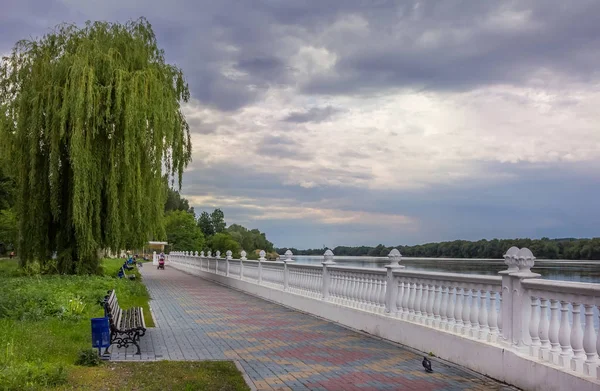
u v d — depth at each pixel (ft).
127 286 68.80
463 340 26.89
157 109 76.48
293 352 30.89
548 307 21.67
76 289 55.06
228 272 93.04
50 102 71.87
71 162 71.15
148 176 79.46
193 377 24.20
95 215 74.33
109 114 71.72
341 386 23.16
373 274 38.96
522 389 22.15
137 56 79.51
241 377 24.34
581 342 19.66
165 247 302.25
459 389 22.54
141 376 24.29
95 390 21.74
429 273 31.07
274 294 62.59
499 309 25.44
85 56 73.00
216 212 397.39
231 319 45.93
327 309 45.78
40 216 74.59
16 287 52.42
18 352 26.27
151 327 41.22
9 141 74.23
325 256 47.96
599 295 18.35
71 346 30.32
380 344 33.45
